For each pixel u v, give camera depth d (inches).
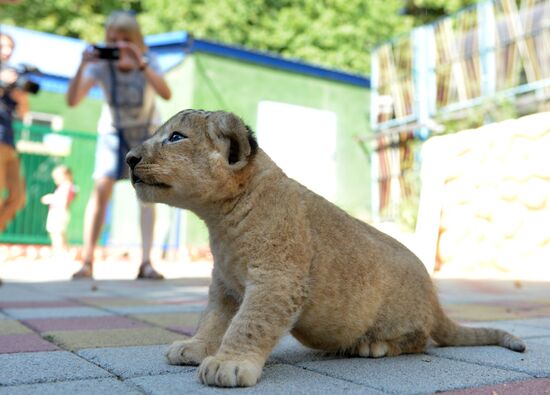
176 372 90.5
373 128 612.4
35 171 521.7
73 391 77.4
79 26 808.9
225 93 530.9
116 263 472.4
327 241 101.5
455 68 542.9
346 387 81.7
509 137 311.7
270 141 557.0
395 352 110.5
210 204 99.5
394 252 113.8
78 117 558.9
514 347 114.7
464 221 328.8
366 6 866.1
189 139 99.7
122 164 287.3
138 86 270.7
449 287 267.9
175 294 227.6
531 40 482.0
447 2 823.1
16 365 93.2
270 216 96.6
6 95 260.1
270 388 80.8
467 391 80.4
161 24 797.9
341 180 602.9
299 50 823.7
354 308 103.3
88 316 159.9
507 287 267.3
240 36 817.5
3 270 374.6
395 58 610.5
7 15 813.2
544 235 293.6
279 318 92.0
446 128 524.1
